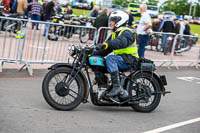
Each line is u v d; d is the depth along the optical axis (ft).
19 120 15.58
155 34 35.14
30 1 57.62
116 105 18.52
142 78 19.20
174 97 23.68
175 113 19.63
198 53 38.45
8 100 18.79
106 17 38.45
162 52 35.99
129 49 18.54
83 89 17.98
